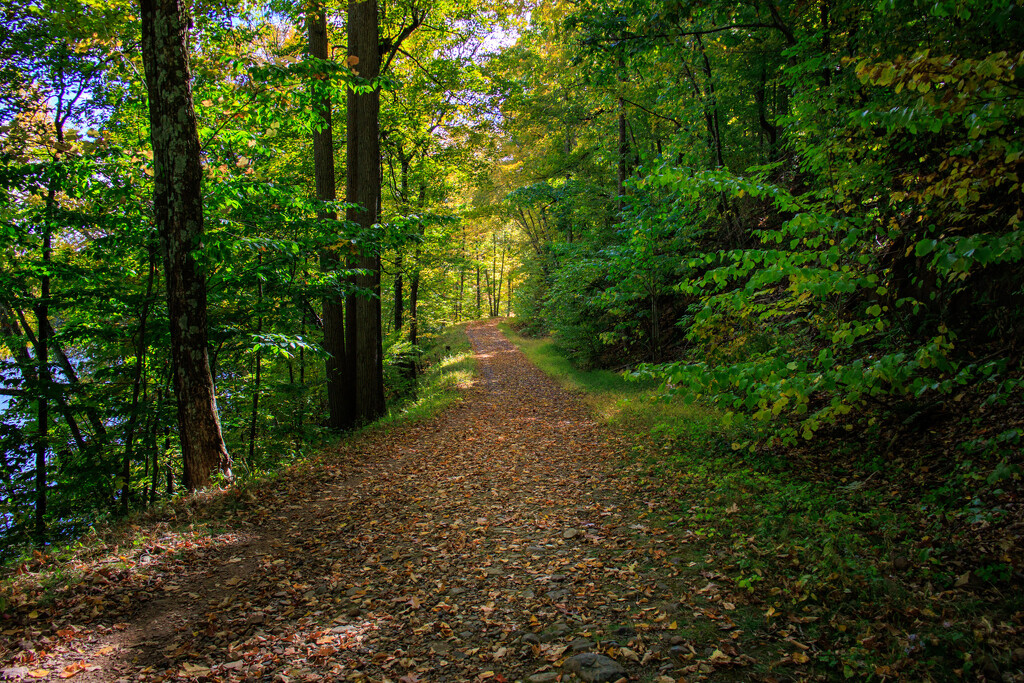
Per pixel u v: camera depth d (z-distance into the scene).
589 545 5.08
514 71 19.16
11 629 3.88
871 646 3.05
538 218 29.45
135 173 7.93
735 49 13.56
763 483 5.78
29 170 6.82
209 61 8.60
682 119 15.27
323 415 13.64
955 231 5.76
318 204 9.01
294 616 4.14
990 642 2.90
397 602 4.30
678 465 7.06
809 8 8.62
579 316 18.81
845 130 5.49
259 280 8.66
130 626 4.00
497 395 15.67
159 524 5.87
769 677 2.93
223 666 3.45
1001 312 5.78
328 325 12.44
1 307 7.83
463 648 3.57
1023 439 4.56
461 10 14.39
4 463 7.94
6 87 7.49
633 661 3.21
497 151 23.28
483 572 4.73
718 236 15.14
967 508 4.18
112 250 7.89
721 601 3.74
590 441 9.28
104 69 8.08
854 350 6.82
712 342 4.94
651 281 13.62
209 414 7.07
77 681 3.34
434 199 19.47
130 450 8.04
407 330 22.36
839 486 5.40
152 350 8.97
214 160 8.76
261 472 8.27
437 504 6.68
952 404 5.90
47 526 7.99
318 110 8.51
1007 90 2.68
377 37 12.20
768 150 16.11
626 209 14.16
